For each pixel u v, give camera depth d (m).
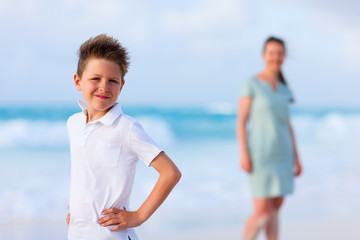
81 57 1.96
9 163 11.05
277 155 3.78
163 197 1.95
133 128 1.92
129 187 1.95
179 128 21.95
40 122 17.81
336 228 5.24
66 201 6.84
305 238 4.79
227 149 15.23
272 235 3.87
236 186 8.09
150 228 5.25
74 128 2.04
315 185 8.27
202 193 7.48
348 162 11.45
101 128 1.93
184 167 10.66
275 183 3.75
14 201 6.74
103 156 1.90
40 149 14.12
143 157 1.94
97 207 1.89
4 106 26.88
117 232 1.90
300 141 19.02
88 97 1.93
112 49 1.92
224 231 5.15
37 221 5.66
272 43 3.83
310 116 30.03
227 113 29.20
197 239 4.79
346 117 27.59
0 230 5.19
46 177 8.96
